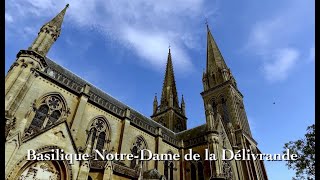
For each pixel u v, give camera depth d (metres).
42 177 25.45
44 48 35.56
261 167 63.19
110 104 45.81
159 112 93.44
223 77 85.31
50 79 36.38
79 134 37.06
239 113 74.25
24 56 32.31
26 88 31.09
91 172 31.02
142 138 48.69
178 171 53.16
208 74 93.62
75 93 39.47
